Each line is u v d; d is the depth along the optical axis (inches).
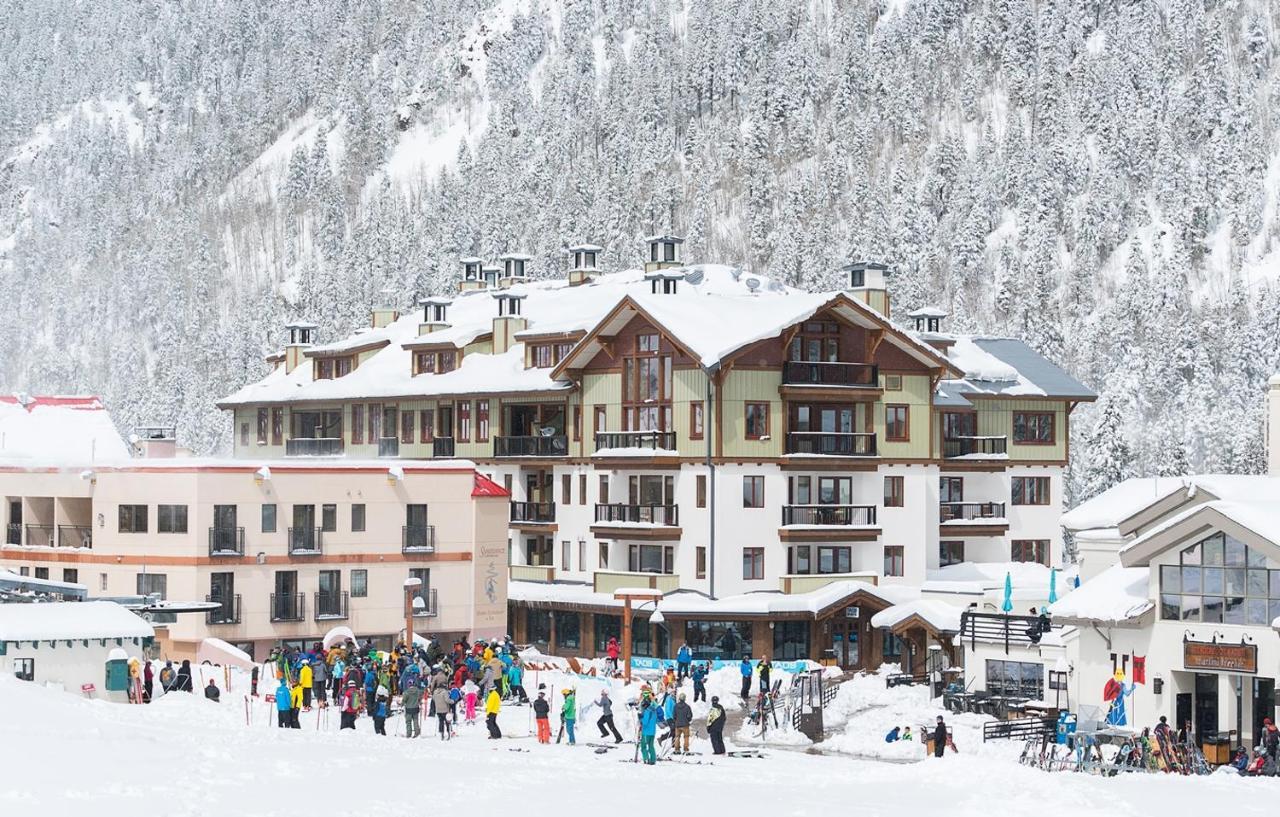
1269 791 1445.6
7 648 2199.8
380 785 1362.0
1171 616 2102.6
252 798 1253.1
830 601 3230.8
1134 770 1860.2
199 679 2564.0
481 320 4220.0
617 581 3408.0
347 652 2481.5
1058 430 3966.5
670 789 1413.6
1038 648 2493.8
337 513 3132.4
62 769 1327.5
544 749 1974.7
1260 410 6683.1
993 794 1376.7
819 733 2383.1
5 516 3275.1
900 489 3491.6
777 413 3348.9
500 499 3309.5
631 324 3486.7
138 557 3036.4
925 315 4131.4
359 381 4276.6
